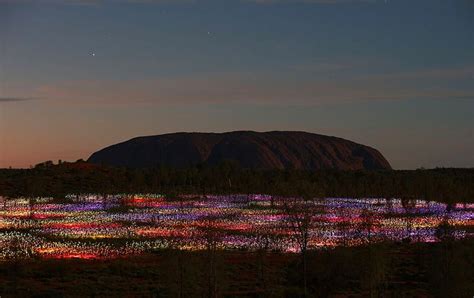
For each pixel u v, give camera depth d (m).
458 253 53.22
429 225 106.25
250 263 73.38
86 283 63.97
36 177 176.62
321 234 91.38
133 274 68.31
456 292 49.81
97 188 169.25
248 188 168.50
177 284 52.81
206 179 185.50
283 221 108.06
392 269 68.44
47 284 63.84
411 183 163.88
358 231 89.00
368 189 162.75
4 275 68.31
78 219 117.19
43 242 91.88
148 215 122.50
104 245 89.06
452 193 142.25
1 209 133.12
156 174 187.38
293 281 62.09
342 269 58.91
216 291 53.69
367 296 56.16
